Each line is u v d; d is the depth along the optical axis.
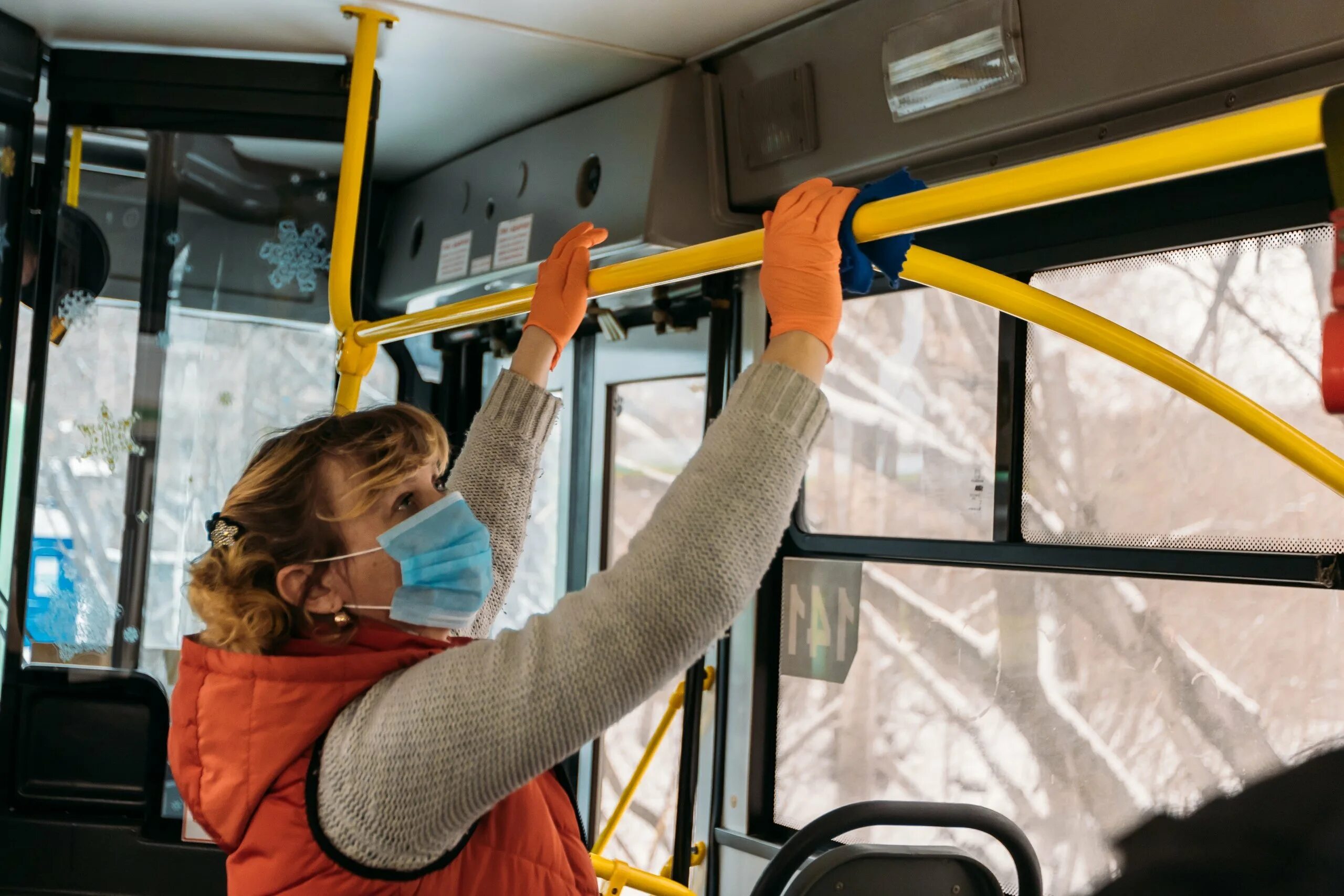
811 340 0.95
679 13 2.15
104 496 2.66
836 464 2.54
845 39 2.08
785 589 2.63
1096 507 2.02
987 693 2.21
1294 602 1.77
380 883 0.90
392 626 1.06
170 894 2.56
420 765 0.86
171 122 2.60
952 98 1.90
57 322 2.64
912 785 2.33
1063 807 2.07
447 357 3.61
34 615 2.62
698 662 2.53
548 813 1.04
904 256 1.05
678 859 2.48
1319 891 1.73
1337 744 1.71
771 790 2.63
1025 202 0.91
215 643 1.02
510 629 0.92
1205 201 1.86
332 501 1.02
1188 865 1.89
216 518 1.04
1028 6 1.78
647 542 0.87
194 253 2.71
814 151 2.19
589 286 1.41
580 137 2.60
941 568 2.31
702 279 2.61
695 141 2.39
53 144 2.58
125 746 2.62
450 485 1.38
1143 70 1.64
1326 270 1.74
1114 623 2.01
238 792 0.94
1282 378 1.79
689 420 2.93
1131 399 1.98
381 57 2.45
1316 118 0.76
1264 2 1.50
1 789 2.58
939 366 2.32
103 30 2.46
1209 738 1.87
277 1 2.23
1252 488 1.81
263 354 2.74
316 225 2.75
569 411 3.29
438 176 3.19
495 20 2.23
